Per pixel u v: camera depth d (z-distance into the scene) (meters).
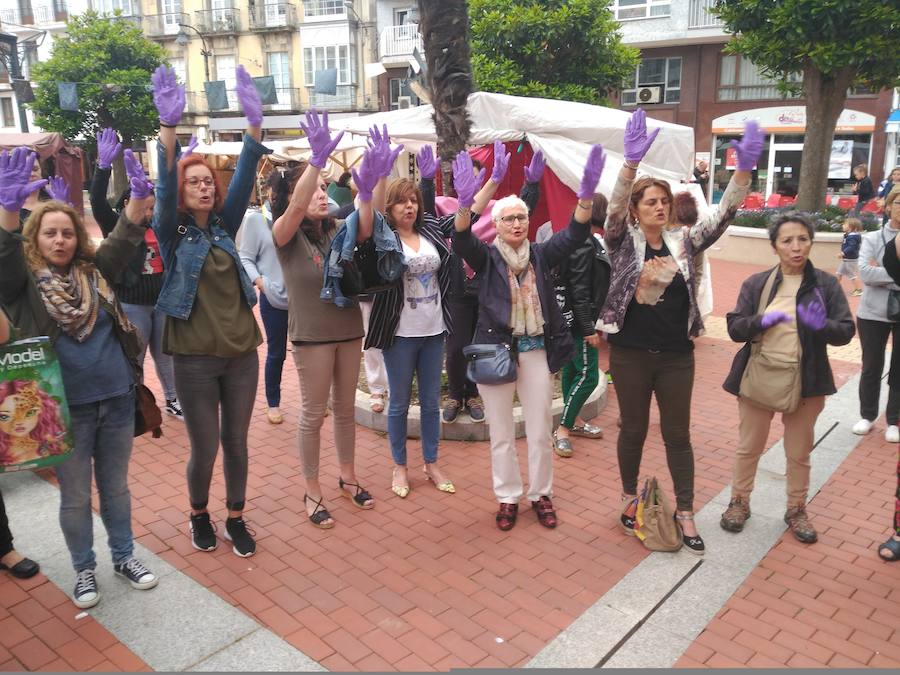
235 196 3.56
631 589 3.51
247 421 3.72
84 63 26.66
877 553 3.87
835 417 6.00
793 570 3.69
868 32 11.90
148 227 5.09
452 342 5.29
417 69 8.21
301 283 3.97
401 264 4.02
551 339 3.99
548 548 3.90
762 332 3.85
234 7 34.31
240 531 3.85
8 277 2.91
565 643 3.09
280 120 33.94
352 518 4.23
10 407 2.90
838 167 23.78
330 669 2.92
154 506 4.36
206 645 3.06
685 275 3.67
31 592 3.45
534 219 8.56
